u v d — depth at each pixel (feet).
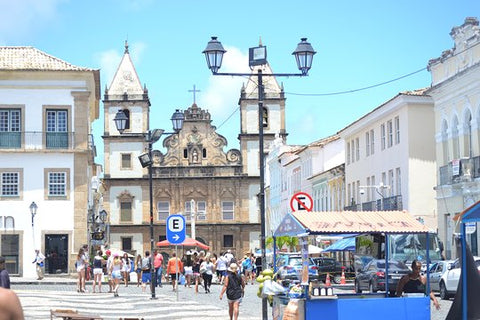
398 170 165.48
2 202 158.92
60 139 159.94
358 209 188.03
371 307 49.65
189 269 143.84
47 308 83.76
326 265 138.41
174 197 310.24
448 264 105.91
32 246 158.61
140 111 312.91
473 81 132.16
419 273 57.06
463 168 133.08
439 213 145.69
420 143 158.40
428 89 148.87
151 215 105.09
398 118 164.96
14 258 158.71
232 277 67.36
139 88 313.53
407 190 158.71
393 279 93.86
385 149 173.17
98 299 100.58
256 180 312.50
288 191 274.77
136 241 306.96
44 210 159.33
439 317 74.95
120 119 107.45
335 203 216.74
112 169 309.42
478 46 130.52
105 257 148.97
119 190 309.22
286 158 277.64
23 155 159.43
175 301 99.14
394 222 52.26
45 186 159.53
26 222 158.92
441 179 143.64
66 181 159.94
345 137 206.59
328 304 49.42
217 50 62.85
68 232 159.33
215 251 307.78
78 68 160.04
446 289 100.89
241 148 313.73
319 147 238.07
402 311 49.98
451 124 142.31
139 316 77.41
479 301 48.67
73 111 160.25
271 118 315.17
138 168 310.24
